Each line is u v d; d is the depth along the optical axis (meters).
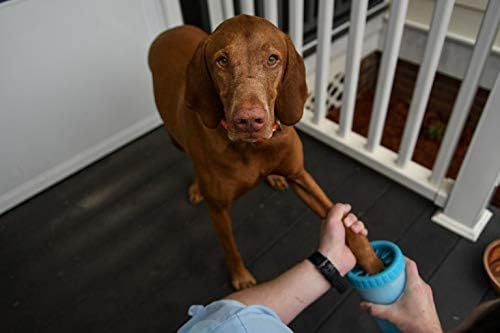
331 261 0.81
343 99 1.59
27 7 1.39
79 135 1.74
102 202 1.67
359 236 0.85
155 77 1.28
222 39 0.75
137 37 1.71
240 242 1.47
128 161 1.82
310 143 1.79
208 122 0.88
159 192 1.67
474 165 1.25
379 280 0.78
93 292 1.41
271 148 0.97
